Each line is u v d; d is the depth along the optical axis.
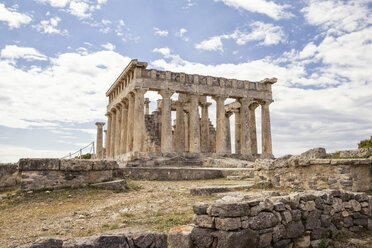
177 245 7.12
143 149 36.75
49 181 15.69
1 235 9.07
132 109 39.75
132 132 39.12
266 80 45.59
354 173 14.19
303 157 18.16
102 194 15.27
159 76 39.19
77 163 16.47
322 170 15.18
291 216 8.13
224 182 20.42
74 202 13.76
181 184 19.97
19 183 15.86
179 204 12.43
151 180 22.73
